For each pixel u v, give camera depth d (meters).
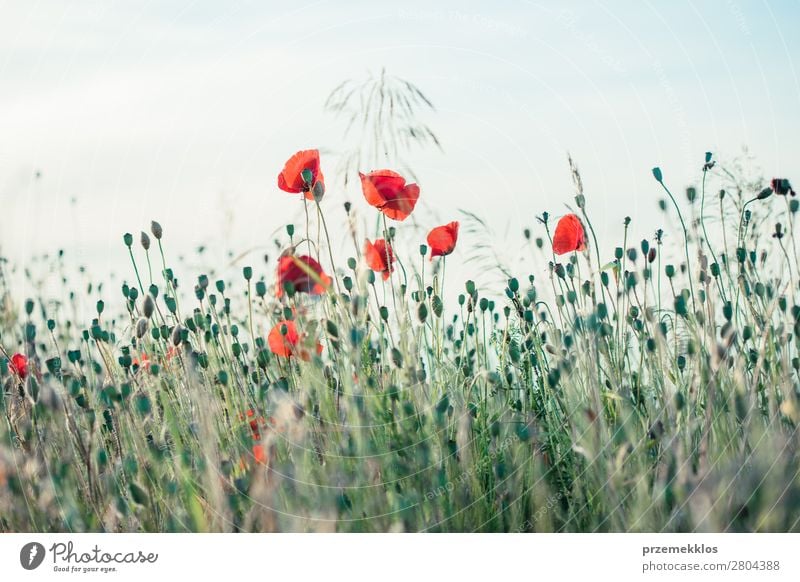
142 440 1.96
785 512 1.90
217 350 2.09
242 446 1.97
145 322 2.00
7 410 2.01
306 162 2.06
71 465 1.97
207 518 1.93
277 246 2.08
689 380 1.97
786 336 1.98
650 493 1.93
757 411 1.96
